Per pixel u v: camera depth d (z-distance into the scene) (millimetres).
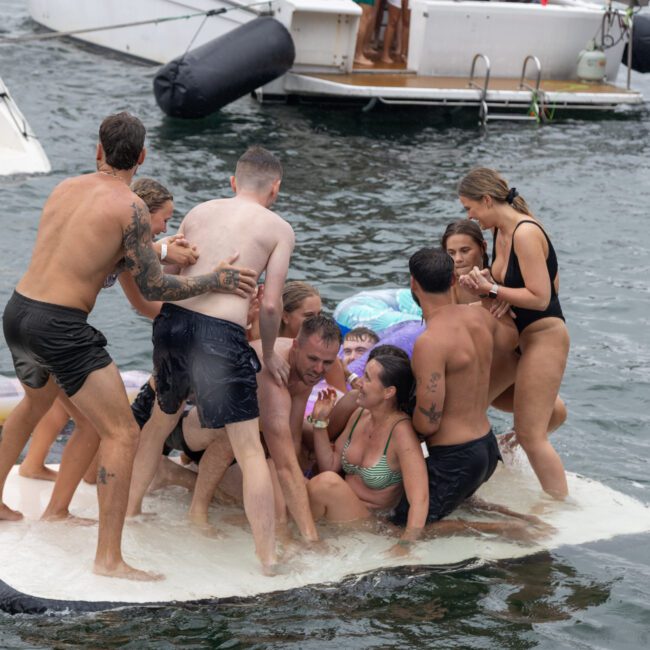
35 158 40719
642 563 17922
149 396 18625
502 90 53031
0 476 17391
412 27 54906
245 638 15266
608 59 58281
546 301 18531
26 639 14938
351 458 18375
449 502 18156
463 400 18000
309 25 52656
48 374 16484
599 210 39594
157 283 15859
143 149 16141
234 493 18875
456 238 20031
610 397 24859
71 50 60312
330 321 17812
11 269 31094
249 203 17438
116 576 16234
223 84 47594
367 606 16234
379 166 43969
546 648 15430
